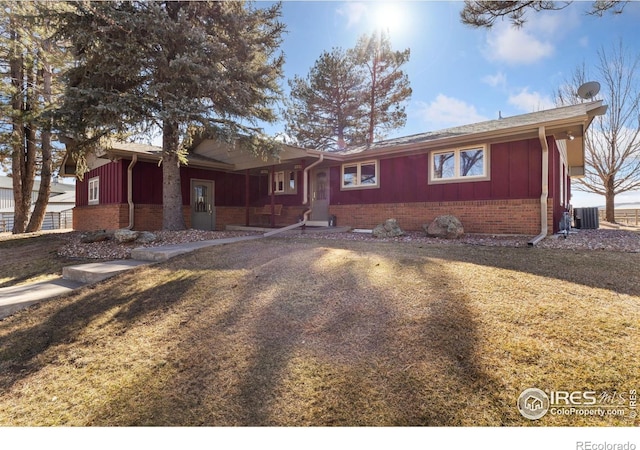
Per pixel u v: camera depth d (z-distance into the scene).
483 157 8.33
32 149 13.65
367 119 20.66
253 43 9.97
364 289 3.85
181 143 9.08
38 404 2.60
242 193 14.63
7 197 26.55
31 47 10.96
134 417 2.35
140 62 7.77
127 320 3.79
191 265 5.48
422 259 5.01
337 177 11.74
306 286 4.10
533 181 7.61
